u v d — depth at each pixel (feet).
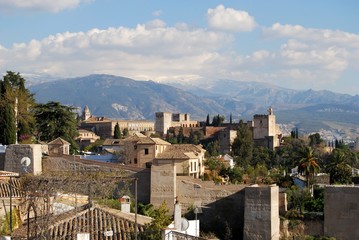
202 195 368.89
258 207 353.92
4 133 417.90
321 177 492.54
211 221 365.61
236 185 368.89
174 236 159.43
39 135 500.74
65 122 510.58
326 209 371.35
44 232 161.68
